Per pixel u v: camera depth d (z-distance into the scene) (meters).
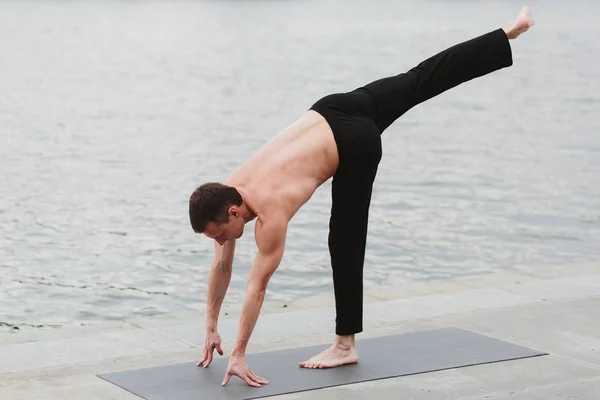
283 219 5.27
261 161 5.38
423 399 5.10
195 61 36.59
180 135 19.72
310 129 5.46
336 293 5.66
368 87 5.71
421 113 22.36
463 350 5.91
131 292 8.91
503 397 5.12
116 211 12.56
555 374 5.49
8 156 16.92
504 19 58.16
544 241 10.90
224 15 65.94
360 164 5.48
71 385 5.32
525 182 14.30
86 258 10.18
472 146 17.67
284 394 5.18
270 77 31.06
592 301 7.05
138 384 5.32
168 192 13.90
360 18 61.38
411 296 7.70
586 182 14.27
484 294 7.36
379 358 5.78
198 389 5.24
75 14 64.75
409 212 12.38
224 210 5.18
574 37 43.81
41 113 23.06
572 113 21.89
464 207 12.68
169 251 10.47
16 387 5.29
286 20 60.25
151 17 63.22
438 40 43.91
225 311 7.32
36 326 7.88
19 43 43.53
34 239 11.01
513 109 22.73
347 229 5.58
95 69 33.94
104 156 17.06
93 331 6.75
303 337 6.35
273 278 9.34
